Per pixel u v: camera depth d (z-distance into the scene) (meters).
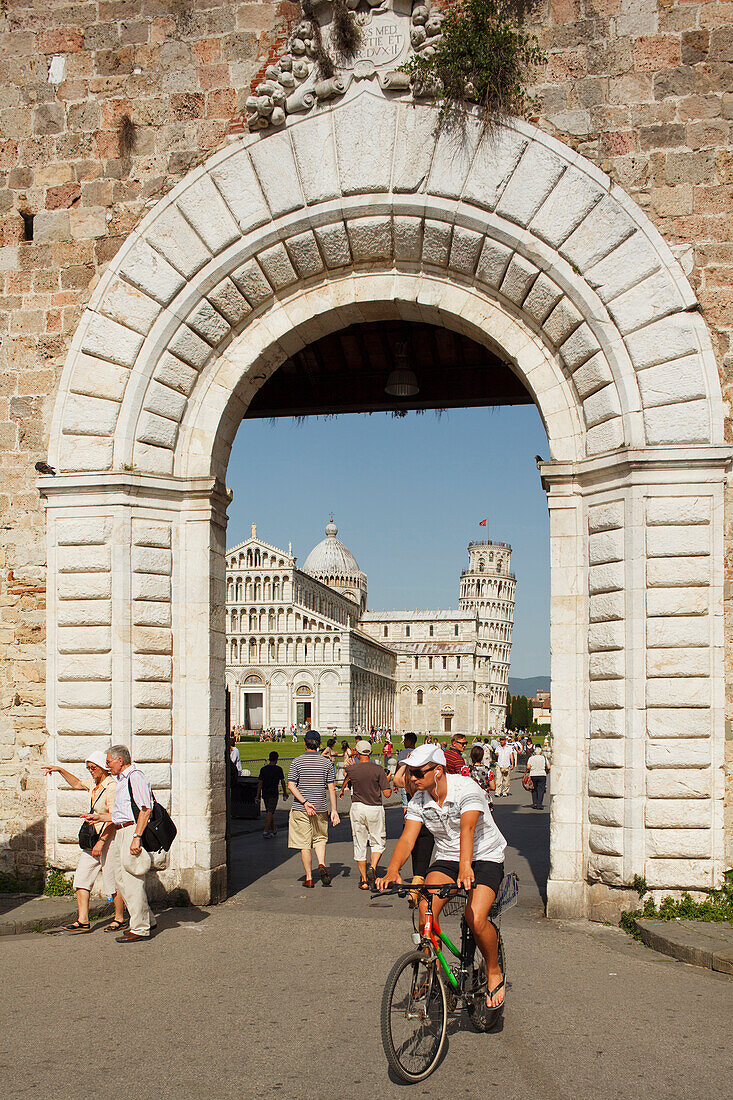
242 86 13.98
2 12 14.91
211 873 13.17
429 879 7.36
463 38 12.88
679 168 12.70
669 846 11.63
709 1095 6.44
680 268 12.48
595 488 12.62
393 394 18.17
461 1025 7.86
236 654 129.12
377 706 151.62
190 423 13.95
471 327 13.58
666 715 11.78
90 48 14.56
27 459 14.18
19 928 11.38
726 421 12.29
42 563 13.99
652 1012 8.21
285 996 8.62
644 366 12.38
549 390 13.10
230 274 13.72
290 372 19.19
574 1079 6.69
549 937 11.12
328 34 13.49
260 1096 6.38
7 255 14.53
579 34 13.09
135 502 13.47
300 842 14.80
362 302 13.78
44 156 14.57
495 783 40.50
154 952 10.32
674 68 12.85
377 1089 6.48
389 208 13.25
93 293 13.98
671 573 11.95
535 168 12.85
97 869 11.59
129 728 13.16
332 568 184.50
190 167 14.04
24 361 14.33
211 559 13.80
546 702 177.38
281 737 113.44
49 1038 7.54
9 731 13.80
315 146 13.46
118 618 13.24
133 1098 6.37
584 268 12.66
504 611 189.62
